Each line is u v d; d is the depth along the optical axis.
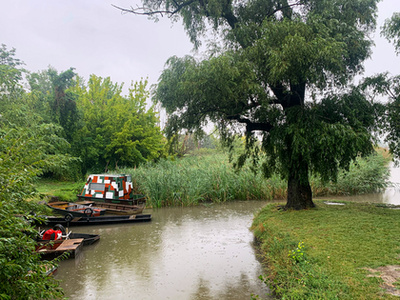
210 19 12.38
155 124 31.27
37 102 22.23
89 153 24.77
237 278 7.10
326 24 9.84
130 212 14.65
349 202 12.84
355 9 10.56
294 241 7.59
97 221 13.06
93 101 31.45
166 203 17.73
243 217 14.40
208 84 9.68
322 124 9.27
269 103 10.73
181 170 20.12
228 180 19.23
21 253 3.86
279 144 10.25
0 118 12.01
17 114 13.84
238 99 10.34
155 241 10.55
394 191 21.66
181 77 10.81
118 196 16.47
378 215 9.14
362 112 10.00
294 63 9.04
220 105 11.05
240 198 19.23
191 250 9.41
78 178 23.33
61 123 22.92
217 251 9.23
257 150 12.68
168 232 11.82
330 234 7.58
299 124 9.56
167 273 7.53
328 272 5.60
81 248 9.63
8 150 4.45
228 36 10.99
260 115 11.16
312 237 7.59
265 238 9.26
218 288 6.56
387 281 4.93
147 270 7.76
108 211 15.20
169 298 6.14
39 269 3.95
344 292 4.80
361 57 10.65
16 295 3.63
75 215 13.61
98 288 6.69
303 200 11.13
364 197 19.12
